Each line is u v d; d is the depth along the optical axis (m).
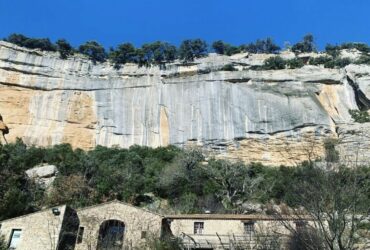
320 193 22.58
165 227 34.53
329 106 92.44
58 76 98.12
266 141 86.81
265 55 111.50
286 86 94.88
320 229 22.84
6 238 31.33
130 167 67.88
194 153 72.25
